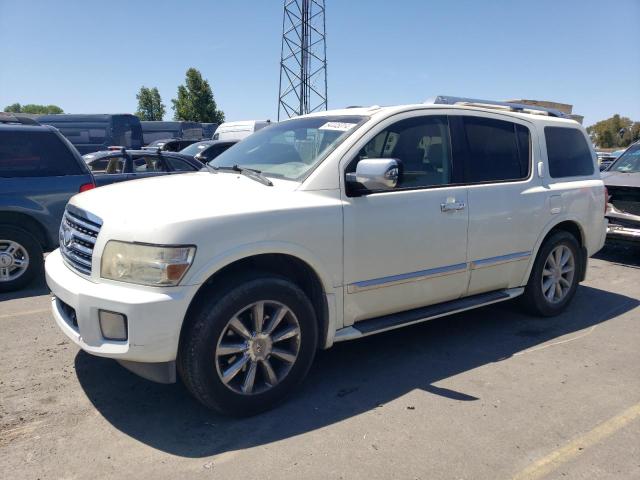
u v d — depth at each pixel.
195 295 3.10
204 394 3.11
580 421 3.35
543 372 4.07
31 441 3.01
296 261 3.50
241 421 3.28
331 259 3.54
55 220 6.00
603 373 4.07
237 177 3.83
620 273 7.43
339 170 3.63
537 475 2.80
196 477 2.73
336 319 3.67
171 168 9.35
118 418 3.29
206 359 3.06
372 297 3.82
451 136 4.34
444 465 2.87
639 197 7.61
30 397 3.51
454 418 3.36
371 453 2.97
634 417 3.41
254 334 3.25
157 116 51.97
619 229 7.76
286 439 3.09
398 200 3.84
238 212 3.15
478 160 4.48
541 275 5.10
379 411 3.43
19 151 5.89
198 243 2.97
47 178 5.98
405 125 4.07
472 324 5.14
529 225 4.78
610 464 2.91
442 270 4.18
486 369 4.11
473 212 4.30
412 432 3.19
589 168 5.59
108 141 25.39
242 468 2.81
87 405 3.43
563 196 5.07
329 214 3.50
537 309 5.20
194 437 3.09
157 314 2.88
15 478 2.69
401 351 4.45
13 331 4.70
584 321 5.28
